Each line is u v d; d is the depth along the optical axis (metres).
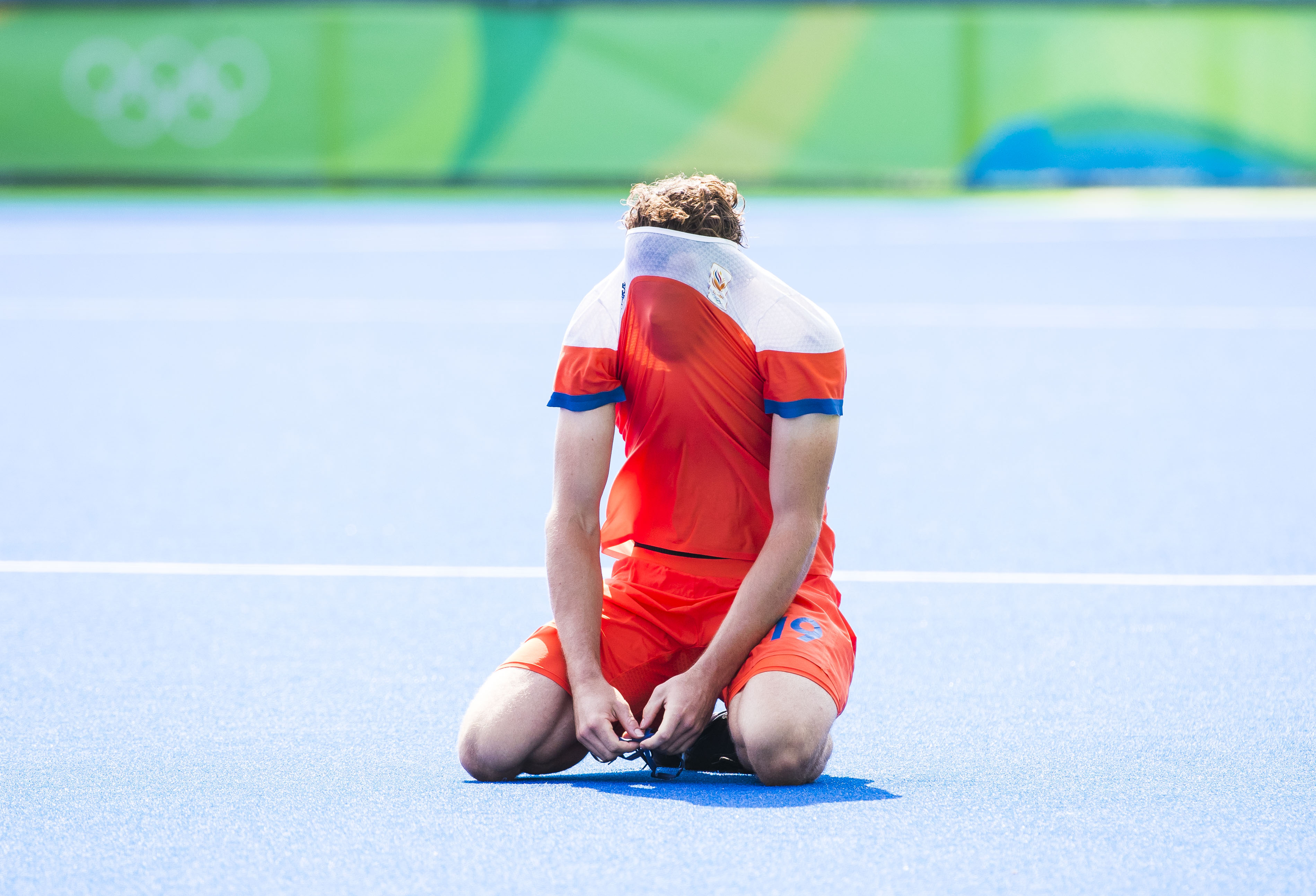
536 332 45.88
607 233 72.25
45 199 85.81
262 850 11.67
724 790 13.23
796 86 85.06
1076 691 16.62
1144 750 14.50
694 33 84.81
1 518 25.28
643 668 14.17
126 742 14.83
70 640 18.69
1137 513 25.44
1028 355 41.84
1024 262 62.12
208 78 86.12
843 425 33.06
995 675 17.28
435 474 28.56
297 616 19.78
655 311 13.89
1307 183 84.69
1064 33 84.38
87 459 29.94
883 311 50.28
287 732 15.20
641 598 14.32
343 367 40.34
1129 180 85.25
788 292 13.91
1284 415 33.66
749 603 13.51
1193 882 10.93
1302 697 16.33
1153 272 59.03
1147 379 38.22
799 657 13.45
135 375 39.41
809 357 13.68
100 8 85.44
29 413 34.62
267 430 32.72
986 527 24.59
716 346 13.89
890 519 25.19
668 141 85.88
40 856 11.59
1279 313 48.72
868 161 85.56
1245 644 18.44
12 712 15.84
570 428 14.18
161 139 86.69
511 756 13.42
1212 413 34.00
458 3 86.06
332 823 12.27
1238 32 83.94
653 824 12.17
